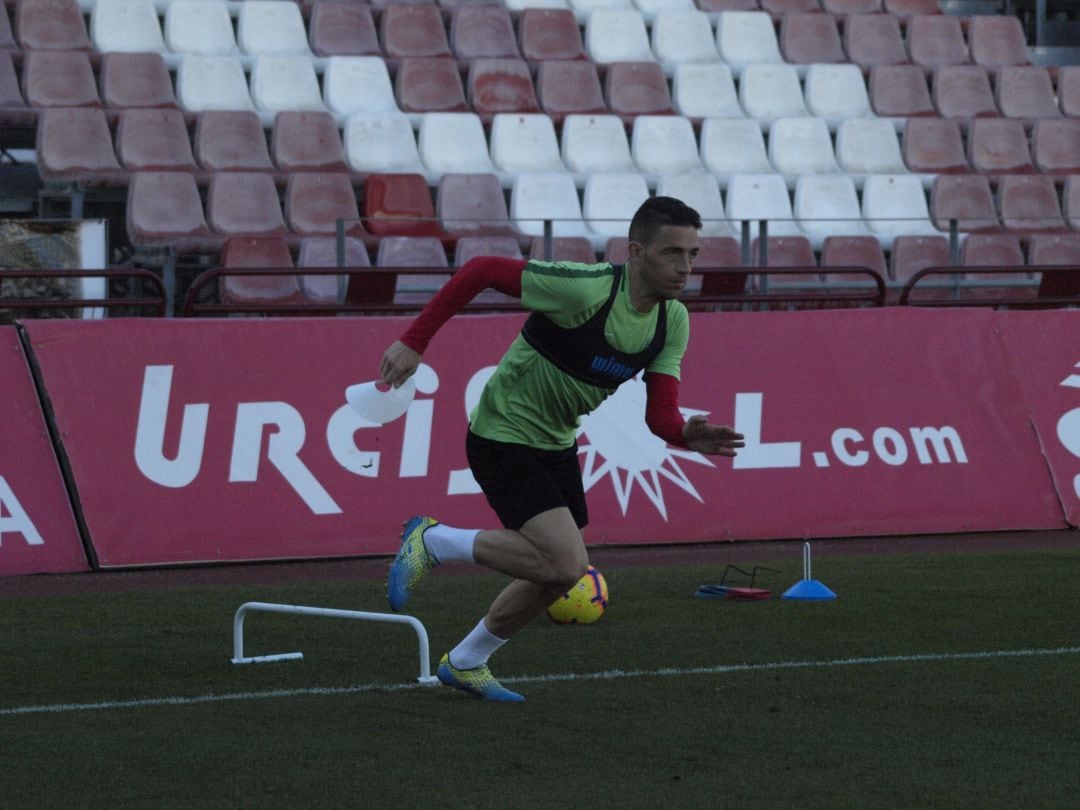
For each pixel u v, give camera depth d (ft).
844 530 123.65
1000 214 201.57
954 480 127.54
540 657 75.82
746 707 64.23
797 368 126.52
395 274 137.28
